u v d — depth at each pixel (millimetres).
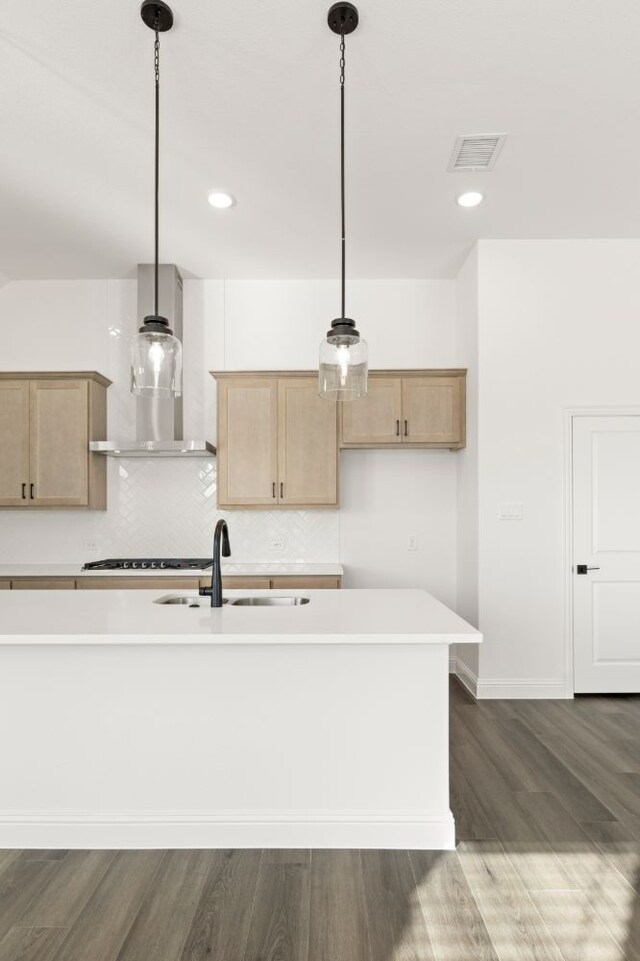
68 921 1837
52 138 2930
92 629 2123
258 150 3029
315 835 2256
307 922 1832
